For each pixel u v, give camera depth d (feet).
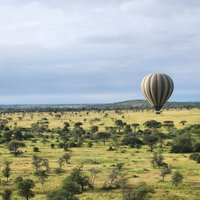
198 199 237.45
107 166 350.02
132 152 443.73
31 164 364.58
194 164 358.64
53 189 254.88
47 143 530.68
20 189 242.78
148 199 233.55
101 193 254.27
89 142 522.47
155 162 357.41
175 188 264.31
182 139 456.04
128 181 283.38
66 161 375.04
